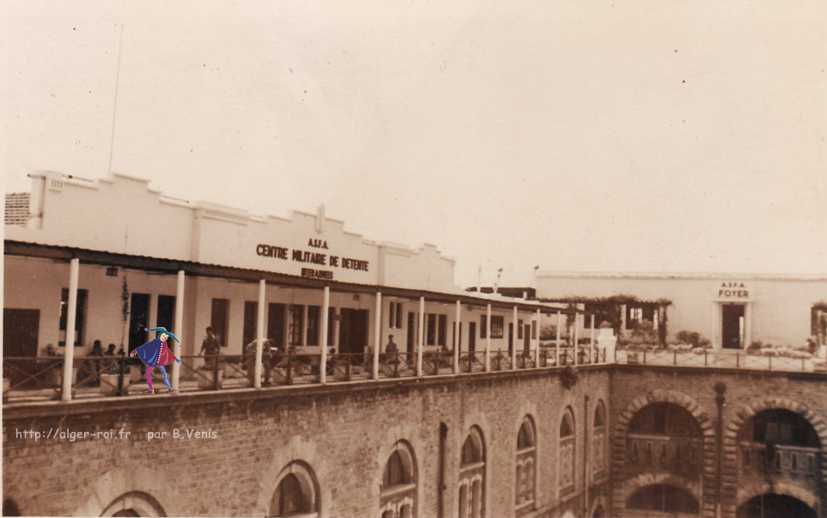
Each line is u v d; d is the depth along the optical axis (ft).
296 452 65.05
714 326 169.89
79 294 61.87
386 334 100.78
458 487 92.38
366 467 74.54
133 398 50.06
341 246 92.63
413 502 83.46
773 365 156.97
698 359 167.02
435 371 88.48
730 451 147.95
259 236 79.10
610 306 178.40
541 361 131.95
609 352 159.43
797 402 144.15
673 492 155.94
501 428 104.83
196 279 71.20
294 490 67.26
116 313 64.44
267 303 80.89
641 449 154.81
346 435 71.72
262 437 61.41
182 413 54.13
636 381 155.53
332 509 69.56
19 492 44.16
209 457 56.34
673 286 173.99
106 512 49.34
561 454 129.39
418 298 84.84
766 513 148.66
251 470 60.23
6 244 45.44
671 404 157.28
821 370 145.18
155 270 55.01
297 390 64.54
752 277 166.81
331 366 73.41
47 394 50.44
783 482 144.46
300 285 67.00
